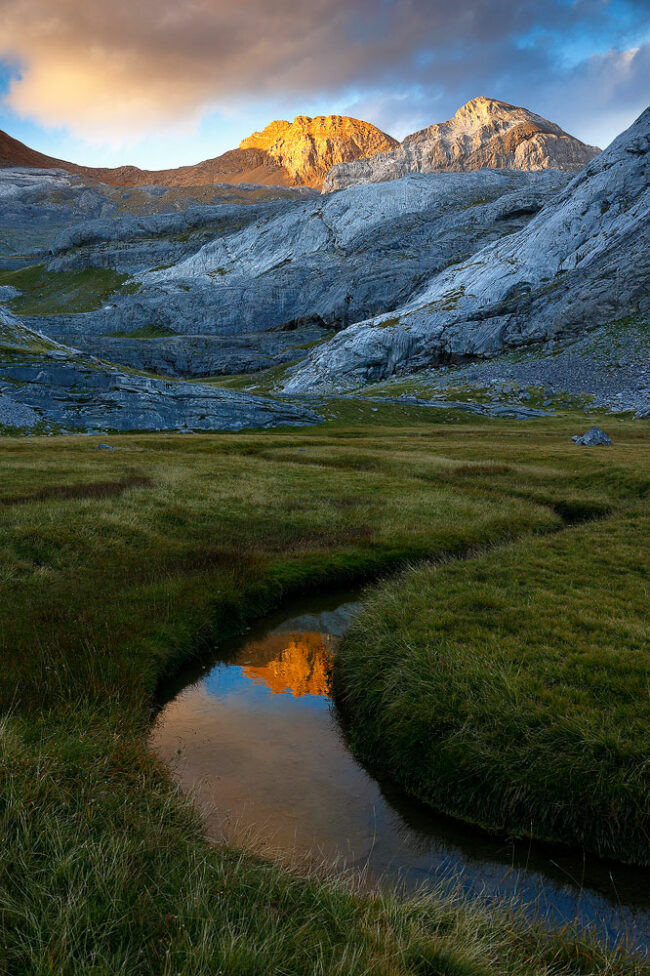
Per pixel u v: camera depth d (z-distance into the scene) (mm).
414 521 25500
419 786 8867
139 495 26656
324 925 4906
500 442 64812
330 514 26359
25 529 19719
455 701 9750
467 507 28234
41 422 66938
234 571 17781
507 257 167375
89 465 35219
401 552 21438
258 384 166125
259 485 31891
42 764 6719
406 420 92000
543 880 7098
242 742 9922
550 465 41969
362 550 21297
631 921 6441
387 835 7762
